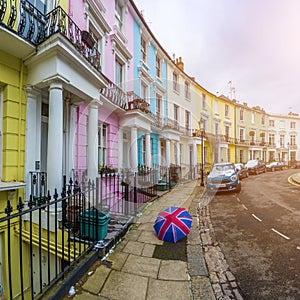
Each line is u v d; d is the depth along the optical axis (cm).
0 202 315
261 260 271
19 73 357
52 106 336
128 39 768
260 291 209
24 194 353
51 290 198
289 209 511
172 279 234
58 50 325
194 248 311
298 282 220
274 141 2778
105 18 636
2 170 335
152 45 932
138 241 334
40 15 382
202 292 211
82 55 367
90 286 220
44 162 429
